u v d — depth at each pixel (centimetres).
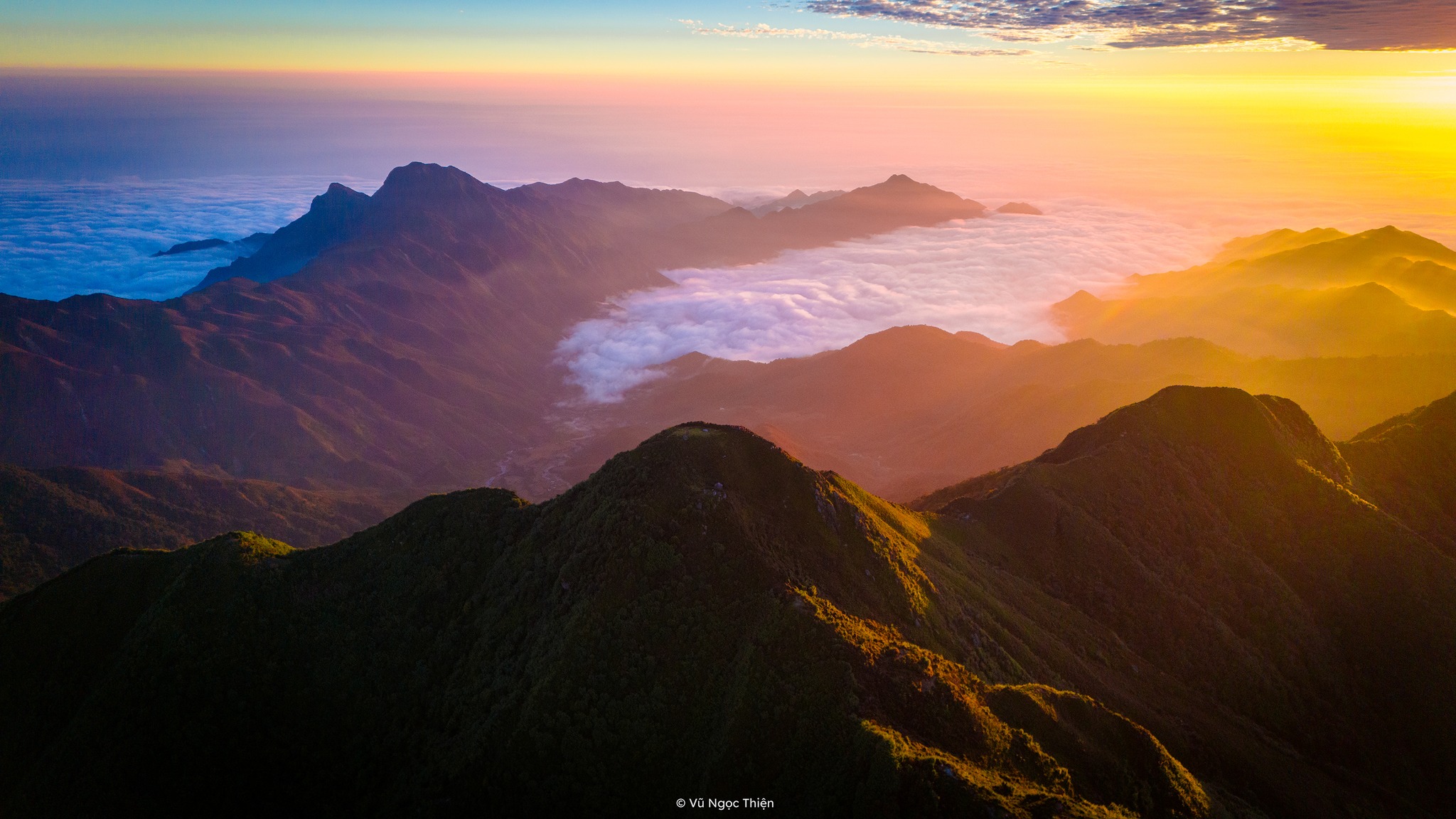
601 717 7688
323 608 9831
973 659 8469
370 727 8950
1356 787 9006
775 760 7019
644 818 7331
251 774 8669
